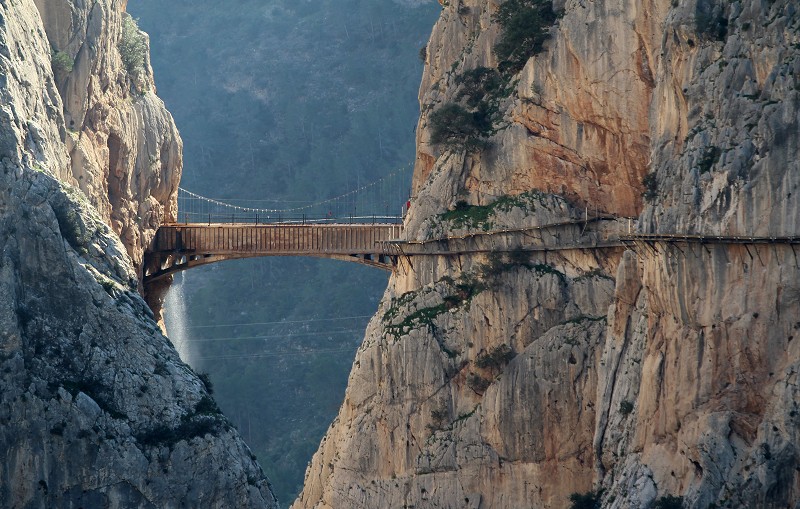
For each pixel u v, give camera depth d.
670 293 151.00
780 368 141.75
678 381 149.38
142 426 171.50
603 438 168.62
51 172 176.88
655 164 159.75
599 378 172.00
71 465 168.00
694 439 146.38
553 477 176.00
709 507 143.00
